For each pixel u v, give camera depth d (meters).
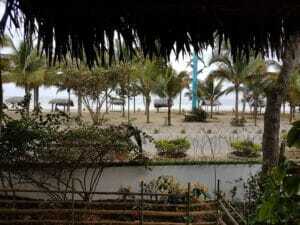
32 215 6.14
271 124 8.01
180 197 6.22
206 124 25.02
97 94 18.86
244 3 1.96
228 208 5.89
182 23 2.15
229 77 22.86
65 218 6.08
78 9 1.94
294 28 2.19
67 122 7.74
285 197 1.48
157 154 11.46
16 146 6.47
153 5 1.97
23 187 6.84
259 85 20.06
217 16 2.06
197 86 30.00
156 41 2.21
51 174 6.77
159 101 35.66
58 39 2.04
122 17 2.04
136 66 18.64
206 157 11.08
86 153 6.92
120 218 6.48
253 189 7.06
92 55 2.10
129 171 7.72
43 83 24.11
